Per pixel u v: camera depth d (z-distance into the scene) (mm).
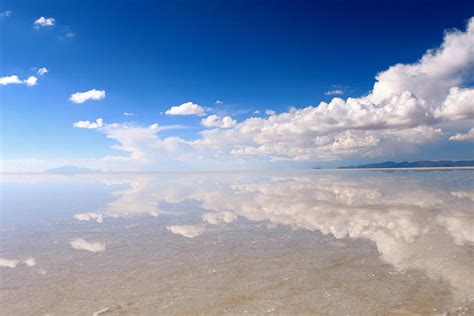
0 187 33406
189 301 5125
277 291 5465
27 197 21359
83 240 9164
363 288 5500
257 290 5523
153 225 11227
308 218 11820
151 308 4906
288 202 16281
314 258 7223
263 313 4684
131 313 4750
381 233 9273
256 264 6902
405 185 25062
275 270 6508
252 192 23031
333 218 11648
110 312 4797
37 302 5176
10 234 9945
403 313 4594
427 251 7445
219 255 7602
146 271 6559
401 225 10148
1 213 14039
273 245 8375
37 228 10820
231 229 10406
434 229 9492
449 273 6051
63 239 9281
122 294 5441
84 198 20438
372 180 33688
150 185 35594
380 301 4988
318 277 6074
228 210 14281
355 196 18141
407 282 5703
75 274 6434
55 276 6328
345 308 4785
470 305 4781
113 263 7086
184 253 7789
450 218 10930
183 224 11367
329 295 5258
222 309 4836
